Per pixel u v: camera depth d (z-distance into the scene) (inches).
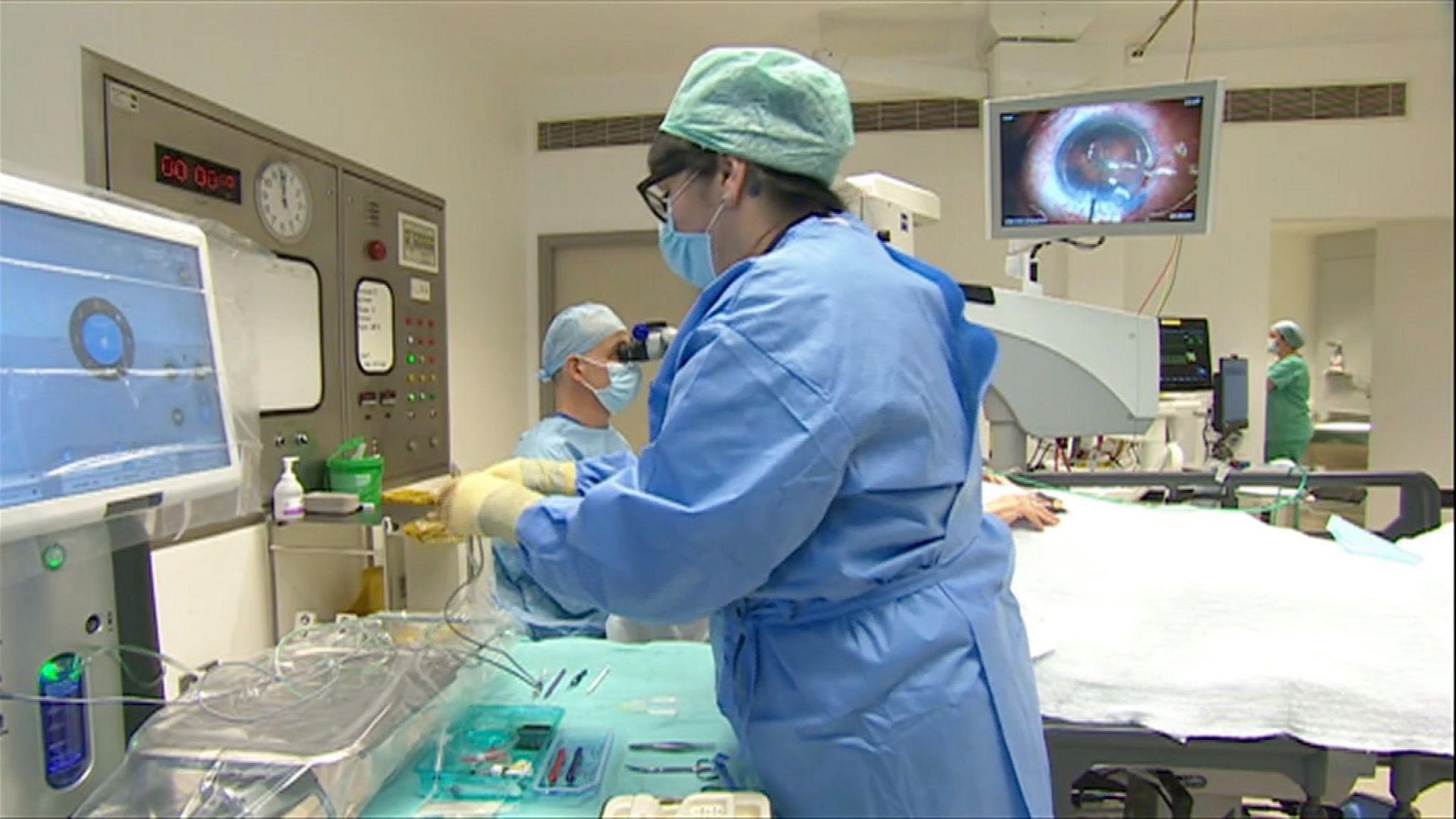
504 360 163.2
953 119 164.9
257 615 82.6
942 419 35.0
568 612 65.4
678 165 38.6
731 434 31.0
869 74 147.2
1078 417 64.7
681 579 31.4
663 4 137.9
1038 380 64.4
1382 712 40.7
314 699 35.5
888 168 166.2
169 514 39.6
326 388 96.6
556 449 75.5
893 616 33.9
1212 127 69.2
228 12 86.3
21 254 30.2
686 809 30.4
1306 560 47.3
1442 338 190.7
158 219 37.3
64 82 67.7
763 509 30.2
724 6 139.5
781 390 31.0
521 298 172.6
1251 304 165.6
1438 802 79.4
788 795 34.1
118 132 72.1
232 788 29.8
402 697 36.2
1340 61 160.2
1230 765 43.7
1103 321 63.9
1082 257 161.5
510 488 36.5
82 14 69.2
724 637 37.0
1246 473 63.7
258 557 83.0
